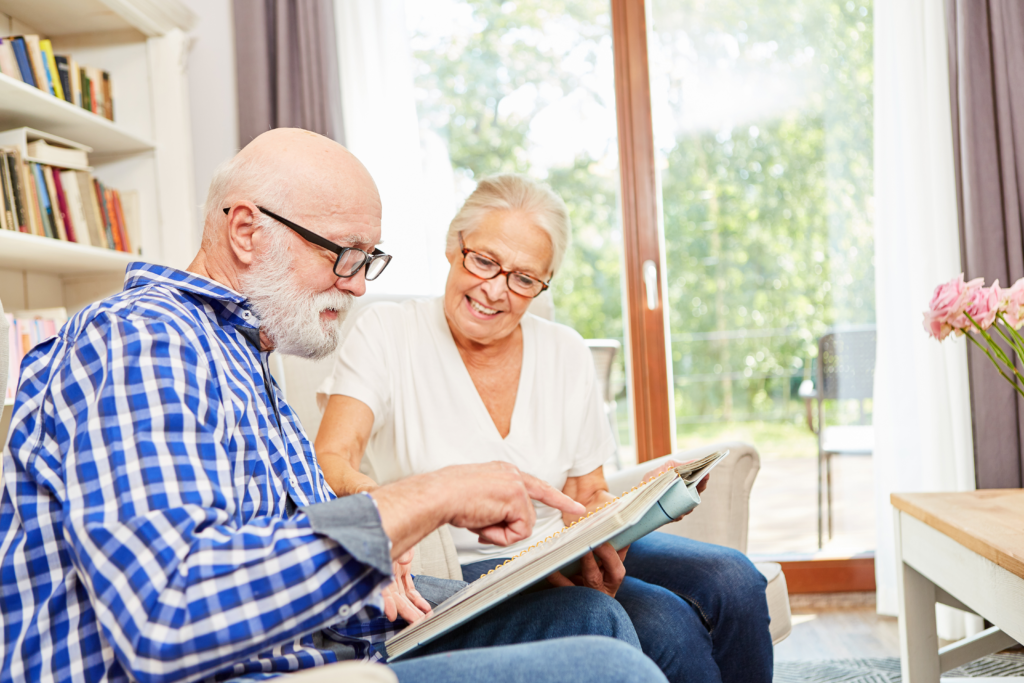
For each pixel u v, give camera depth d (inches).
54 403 25.5
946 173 92.7
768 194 107.1
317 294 34.5
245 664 26.3
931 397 92.7
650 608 42.6
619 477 62.0
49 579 24.9
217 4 104.1
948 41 93.7
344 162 34.7
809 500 106.3
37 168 79.3
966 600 51.6
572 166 109.0
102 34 96.1
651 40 108.4
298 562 23.0
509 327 51.6
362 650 32.8
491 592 30.8
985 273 90.8
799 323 106.7
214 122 103.8
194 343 27.3
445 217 107.3
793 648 87.5
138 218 94.3
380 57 100.4
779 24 106.9
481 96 109.3
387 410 52.2
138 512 22.5
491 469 30.5
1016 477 89.6
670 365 108.4
